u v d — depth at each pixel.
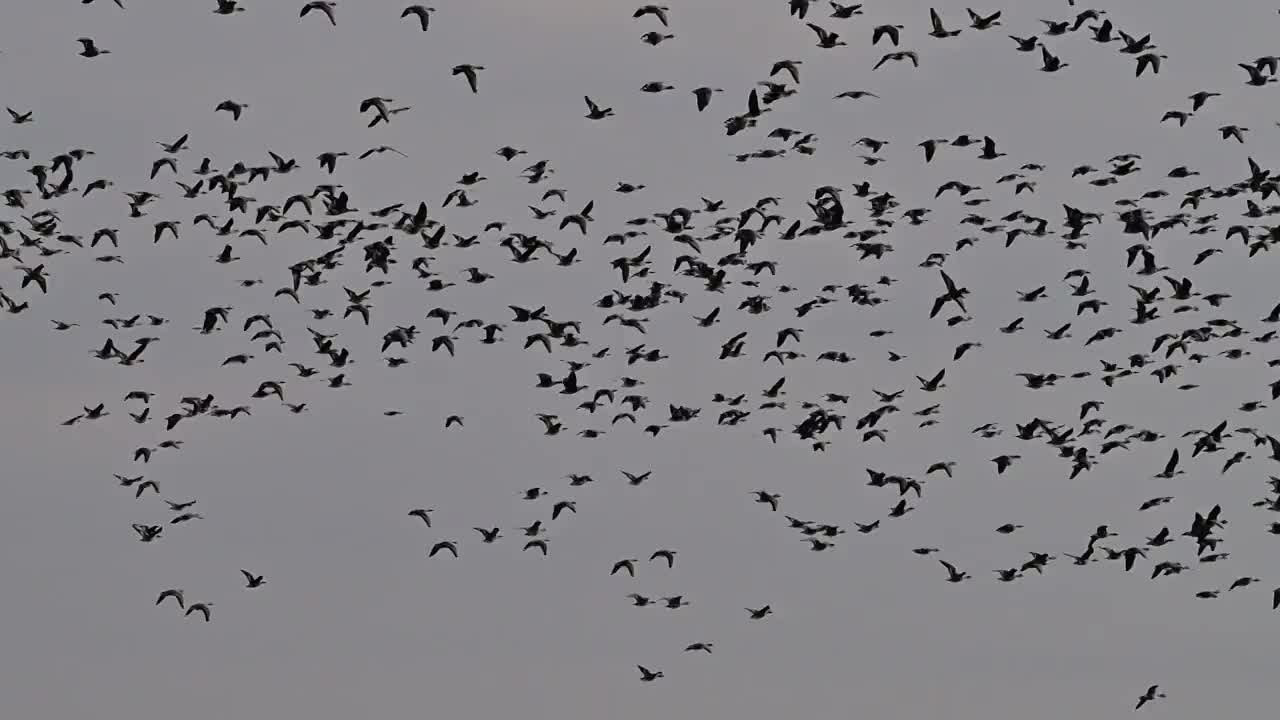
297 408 140.50
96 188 130.12
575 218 127.25
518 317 134.88
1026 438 136.50
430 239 131.12
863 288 139.00
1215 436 130.62
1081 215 133.50
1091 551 135.88
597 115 124.50
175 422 137.50
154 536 138.12
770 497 139.12
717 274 135.50
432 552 137.62
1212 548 132.12
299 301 134.12
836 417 137.12
